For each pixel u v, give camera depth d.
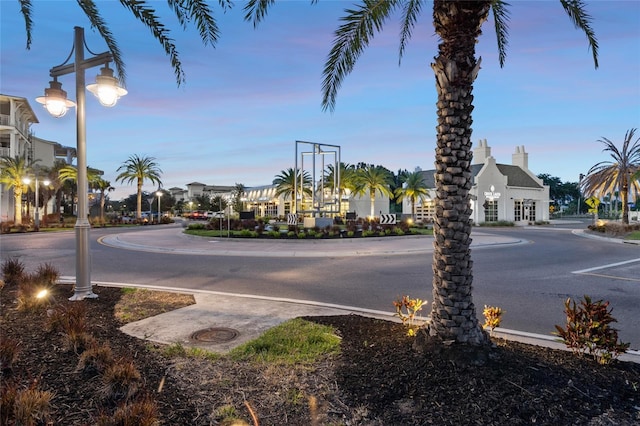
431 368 3.59
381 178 47.19
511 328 5.66
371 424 2.90
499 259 13.83
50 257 14.66
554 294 8.02
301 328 5.19
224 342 4.72
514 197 47.31
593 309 4.04
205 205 77.69
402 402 3.16
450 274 3.89
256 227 25.89
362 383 3.46
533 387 3.31
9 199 48.31
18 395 2.81
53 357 3.92
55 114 7.49
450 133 3.93
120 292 7.68
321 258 14.31
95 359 3.69
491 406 3.05
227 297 7.42
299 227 26.36
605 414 3.00
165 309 6.39
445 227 3.93
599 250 17.06
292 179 46.72
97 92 6.99
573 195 94.06
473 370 3.52
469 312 3.89
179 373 3.72
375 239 21.06
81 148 7.11
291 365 3.93
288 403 3.19
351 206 54.41
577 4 5.65
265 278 9.95
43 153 60.12
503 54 7.29
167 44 6.30
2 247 18.50
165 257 14.61
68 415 2.88
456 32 3.94
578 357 4.04
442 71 3.96
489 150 48.56
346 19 5.88
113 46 6.98
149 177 51.53
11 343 3.77
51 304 6.17
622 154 31.14
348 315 6.03
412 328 4.94
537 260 13.55
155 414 2.78
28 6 6.16
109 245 19.52
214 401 3.20
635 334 5.41
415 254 15.51
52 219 45.00
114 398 3.14
